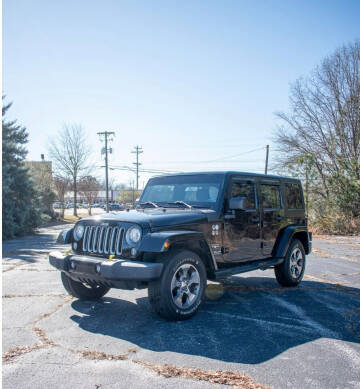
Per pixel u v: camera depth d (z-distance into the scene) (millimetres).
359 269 8609
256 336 3994
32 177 21609
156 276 4121
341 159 22406
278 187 6695
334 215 19703
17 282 6711
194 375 3055
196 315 4766
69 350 3561
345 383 2965
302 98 27375
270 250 6324
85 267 4520
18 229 18281
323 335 4059
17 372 3090
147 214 4816
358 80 25359
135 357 3406
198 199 5566
